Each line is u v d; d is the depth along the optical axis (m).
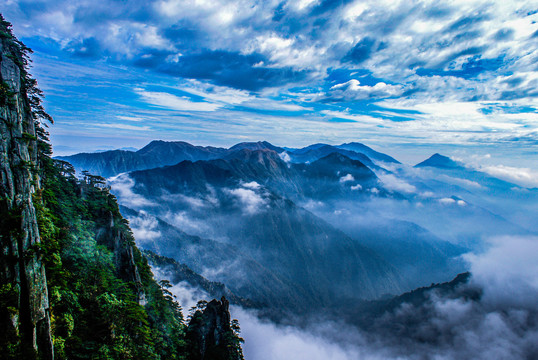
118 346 49.44
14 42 54.09
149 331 63.78
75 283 51.00
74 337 43.16
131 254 73.25
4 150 39.38
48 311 37.94
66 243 54.50
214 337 92.56
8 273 34.03
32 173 50.66
